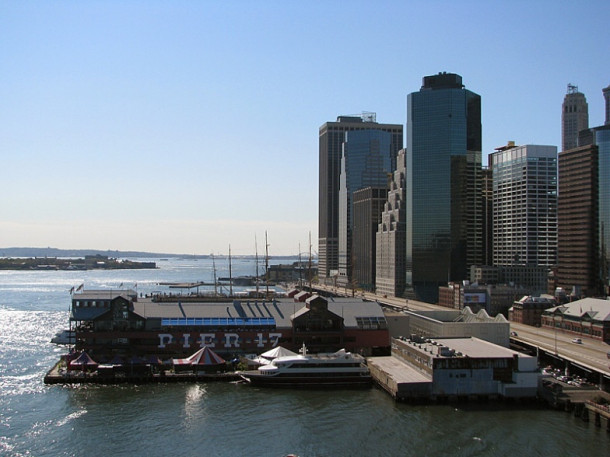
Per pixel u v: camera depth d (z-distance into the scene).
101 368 173.12
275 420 139.25
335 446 123.94
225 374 175.38
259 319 199.50
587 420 140.62
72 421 137.12
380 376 168.50
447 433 131.88
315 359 171.00
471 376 156.38
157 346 190.38
